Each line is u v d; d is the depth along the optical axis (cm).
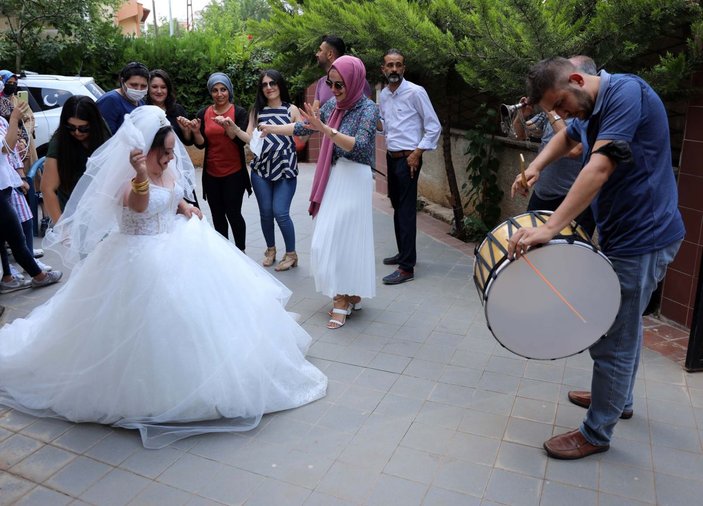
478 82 511
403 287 520
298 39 650
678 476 281
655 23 405
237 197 547
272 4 736
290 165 545
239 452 301
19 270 559
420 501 266
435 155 792
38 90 817
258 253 619
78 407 321
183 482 280
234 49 1148
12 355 344
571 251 255
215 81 516
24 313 469
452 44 508
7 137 475
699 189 402
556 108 263
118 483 279
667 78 391
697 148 399
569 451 293
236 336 325
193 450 303
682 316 428
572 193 247
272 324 354
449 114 642
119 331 309
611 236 275
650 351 398
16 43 1055
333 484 278
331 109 438
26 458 297
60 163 367
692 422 322
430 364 388
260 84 531
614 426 305
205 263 326
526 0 425
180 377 310
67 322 324
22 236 497
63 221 329
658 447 302
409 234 520
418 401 345
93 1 1088
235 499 269
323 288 431
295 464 292
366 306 480
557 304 264
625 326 276
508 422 324
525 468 287
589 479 279
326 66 529
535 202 443
